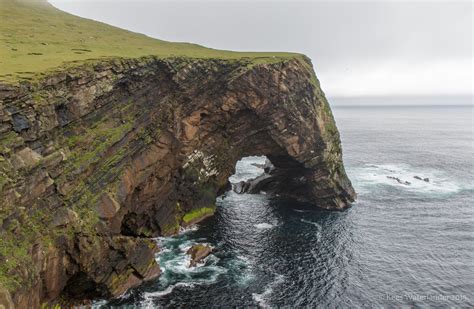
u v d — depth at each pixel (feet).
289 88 246.47
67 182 133.69
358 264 181.98
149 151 194.39
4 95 108.78
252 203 273.95
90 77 152.35
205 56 234.38
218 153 250.37
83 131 148.56
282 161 278.46
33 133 118.11
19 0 314.76
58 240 122.52
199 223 230.89
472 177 374.63
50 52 177.17
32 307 104.06
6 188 102.01
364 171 400.47
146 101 192.85
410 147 603.67
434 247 203.41
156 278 161.99
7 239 99.91
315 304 148.56
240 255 187.21
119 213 166.61
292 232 219.00
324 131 264.31
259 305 146.20
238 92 233.35
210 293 152.46
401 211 262.47
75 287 137.90
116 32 292.40
